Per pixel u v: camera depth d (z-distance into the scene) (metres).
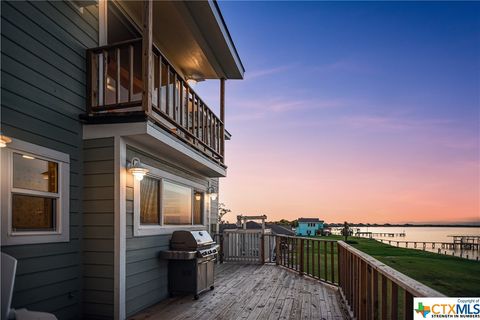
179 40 7.13
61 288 3.94
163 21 6.46
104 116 4.35
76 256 4.21
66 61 4.24
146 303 4.92
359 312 3.86
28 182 3.61
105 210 4.32
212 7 6.25
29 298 3.50
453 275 12.33
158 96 4.71
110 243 4.27
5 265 2.57
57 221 3.94
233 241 10.24
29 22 3.69
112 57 5.72
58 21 4.14
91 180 4.39
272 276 7.68
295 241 9.14
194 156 6.10
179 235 5.71
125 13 5.77
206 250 5.80
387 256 19.58
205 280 5.91
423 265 15.23
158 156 5.54
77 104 4.39
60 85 4.11
